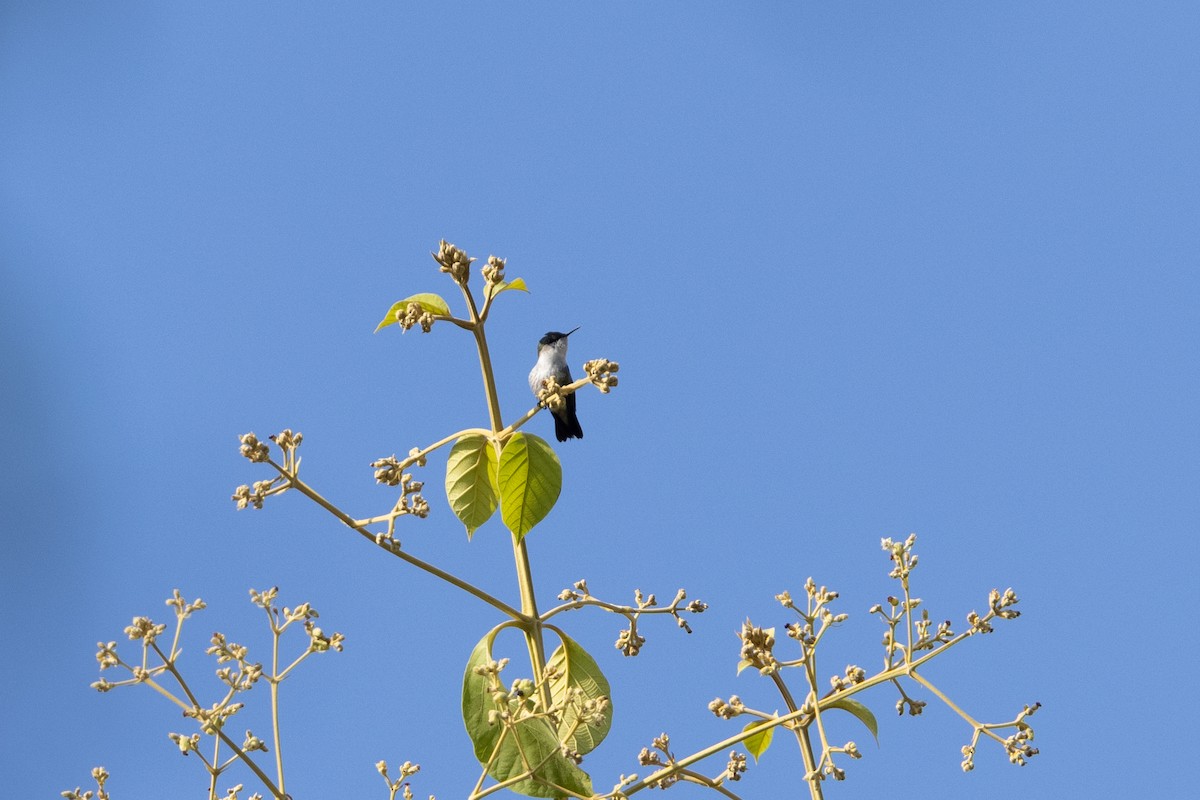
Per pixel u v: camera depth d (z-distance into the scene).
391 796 7.62
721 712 7.78
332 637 7.67
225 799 7.57
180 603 7.54
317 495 7.76
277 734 7.57
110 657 7.36
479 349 8.91
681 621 8.62
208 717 7.32
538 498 8.71
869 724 7.83
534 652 8.41
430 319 8.59
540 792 7.70
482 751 7.89
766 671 7.67
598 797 7.61
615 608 8.55
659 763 7.82
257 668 7.60
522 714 7.53
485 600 8.22
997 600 7.61
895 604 7.76
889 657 7.73
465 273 8.80
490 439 8.84
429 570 7.96
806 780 7.49
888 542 7.78
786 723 7.68
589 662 8.68
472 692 8.01
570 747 7.85
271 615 7.75
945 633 7.65
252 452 7.61
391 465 8.08
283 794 7.36
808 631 7.70
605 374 8.34
